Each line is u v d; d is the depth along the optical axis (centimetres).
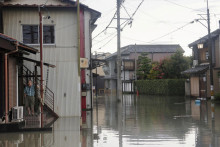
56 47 1756
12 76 1379
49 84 1738
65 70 1755
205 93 3134
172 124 1403
